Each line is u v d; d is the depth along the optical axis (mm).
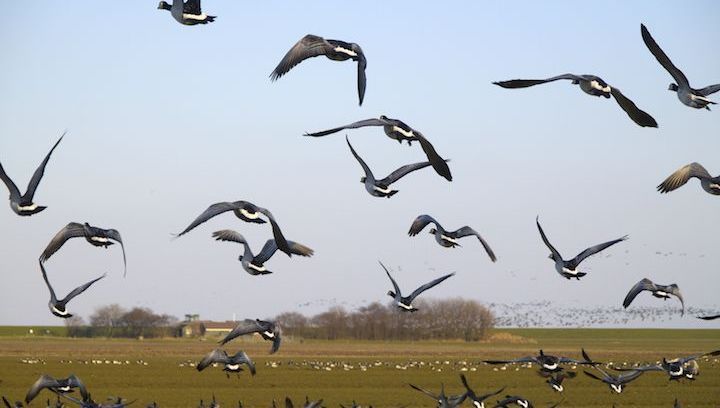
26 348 134000
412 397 57406
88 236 21672
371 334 172875
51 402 51438
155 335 192750
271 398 56156
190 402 54156
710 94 19109
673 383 65938
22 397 53531
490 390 61375
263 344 163625
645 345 186125
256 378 71125
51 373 73938
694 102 19047
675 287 25125
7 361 89750
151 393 58875
